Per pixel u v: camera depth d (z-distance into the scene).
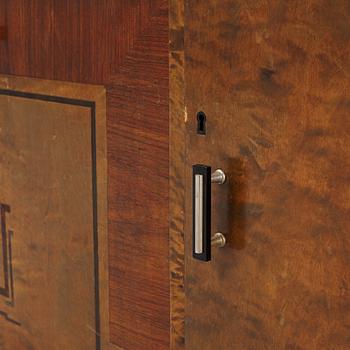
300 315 1.35
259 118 1.35
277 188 1.35
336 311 1.30
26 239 1.93
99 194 1.71
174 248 1.56
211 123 1.43
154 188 1.58
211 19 1.39
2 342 2.08
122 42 1.59
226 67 1.38
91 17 1.64
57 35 1.73
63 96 1.75
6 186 1.96
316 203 1.29
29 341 1.99
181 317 1.57
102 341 1.78
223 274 1.47
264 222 1.38
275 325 1.39
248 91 1.36
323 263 1.30
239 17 1.34
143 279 1.65
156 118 1.54
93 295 1.78
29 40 1.80
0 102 1.92
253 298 1.42
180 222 1.53
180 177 1.51
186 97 1.47
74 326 1.85
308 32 1.25
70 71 1.72
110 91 1.64
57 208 1.83
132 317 1.69
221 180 1.43
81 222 1.77
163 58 1.50
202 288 1.51
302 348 1.36
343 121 1.23
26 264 1.95
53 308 1.89
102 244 1.73
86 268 1.78
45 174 1.84
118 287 1.71
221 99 1.40
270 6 1.29
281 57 1.30
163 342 1.63
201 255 1.42
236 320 1.46
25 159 1.88
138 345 1.69
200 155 1.46
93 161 1.71
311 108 1.27
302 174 1.31
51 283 1.89
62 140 1.78
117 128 1.64
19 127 1.88
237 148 1.40
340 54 1.22
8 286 2.02
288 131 1.31
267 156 1.35
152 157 1.57
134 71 1.57
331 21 1.22
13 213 1.95
